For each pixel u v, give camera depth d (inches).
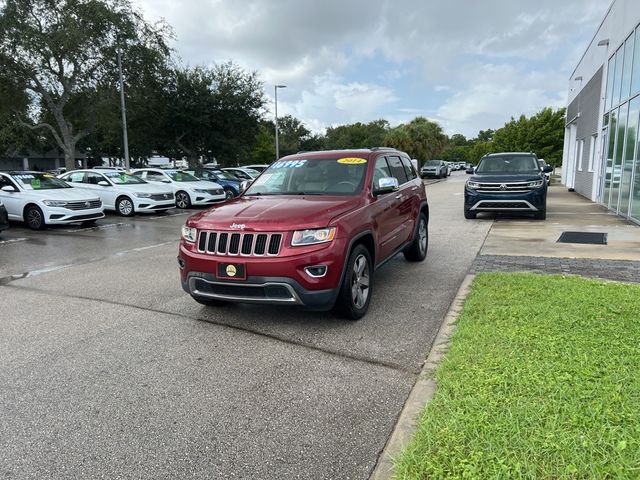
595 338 147.5
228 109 1122.7
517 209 459.2
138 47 1043.3
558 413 106.3
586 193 741.3
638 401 109.7
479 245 343.9
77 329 188.5
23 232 466.0
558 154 1565.0
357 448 108.7
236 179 833.5
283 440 112.4
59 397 134.9
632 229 389.4
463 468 91.0
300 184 224.8
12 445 113.1
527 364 131.0
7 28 925.2
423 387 131.2
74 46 958.4
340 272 175.0
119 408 128.4
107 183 624.7
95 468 104.3
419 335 174.2
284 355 159.6
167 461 106.0
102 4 989.2
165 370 150.6
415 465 94.2
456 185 1229.7
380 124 3398.1
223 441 112.7
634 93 450.0
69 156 1105.4
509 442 97.1
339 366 150.3
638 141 423.8
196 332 182.5
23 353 165.8
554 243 335.9
